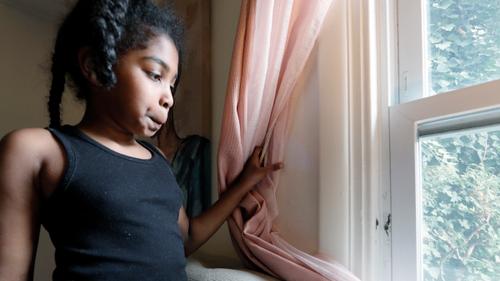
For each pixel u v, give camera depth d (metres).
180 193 0.63
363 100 0.64
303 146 0.72
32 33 1.13
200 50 0.98
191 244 0.68
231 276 0.61
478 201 0.53
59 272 0.48
